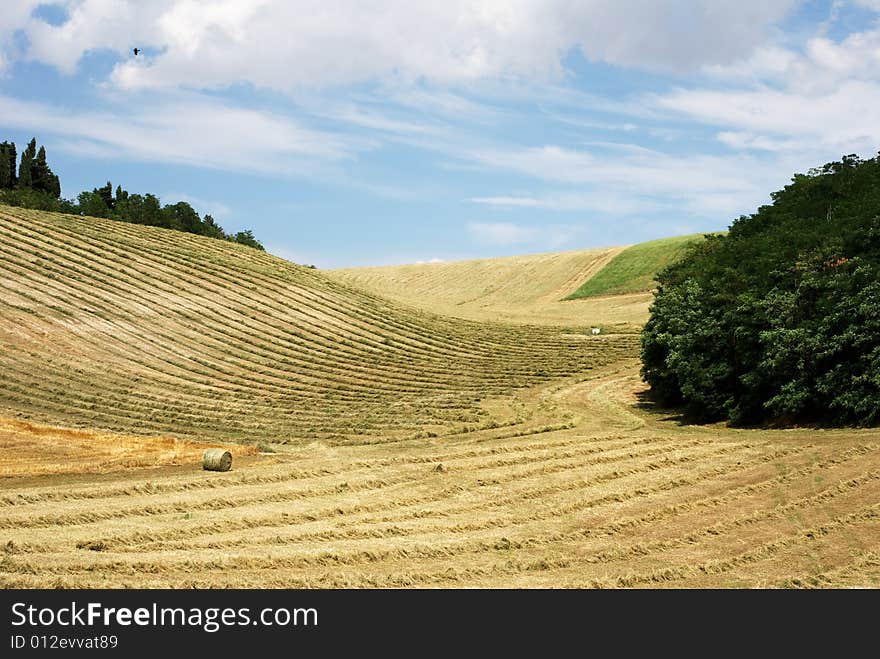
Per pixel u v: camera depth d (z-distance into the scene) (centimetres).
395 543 2123
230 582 1773
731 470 3059
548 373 6197
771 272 4506
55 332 5650
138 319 6328
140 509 2377
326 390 5438
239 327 6719
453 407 4997
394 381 5812
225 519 2316
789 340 3950
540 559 1997
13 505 2362
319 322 7256
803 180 6556
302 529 2261
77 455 3111
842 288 3969
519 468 3150
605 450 3506
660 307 5312
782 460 3166
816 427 3875
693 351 4591
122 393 4803
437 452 3475
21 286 6341
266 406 4884
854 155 6425
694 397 4491
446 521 2386
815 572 1889
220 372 5634
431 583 1823
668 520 2395
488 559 2012
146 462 3020
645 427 4375
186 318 6625
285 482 2859
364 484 2853
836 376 3812
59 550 1952
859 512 2391
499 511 2516
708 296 4906
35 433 3462
